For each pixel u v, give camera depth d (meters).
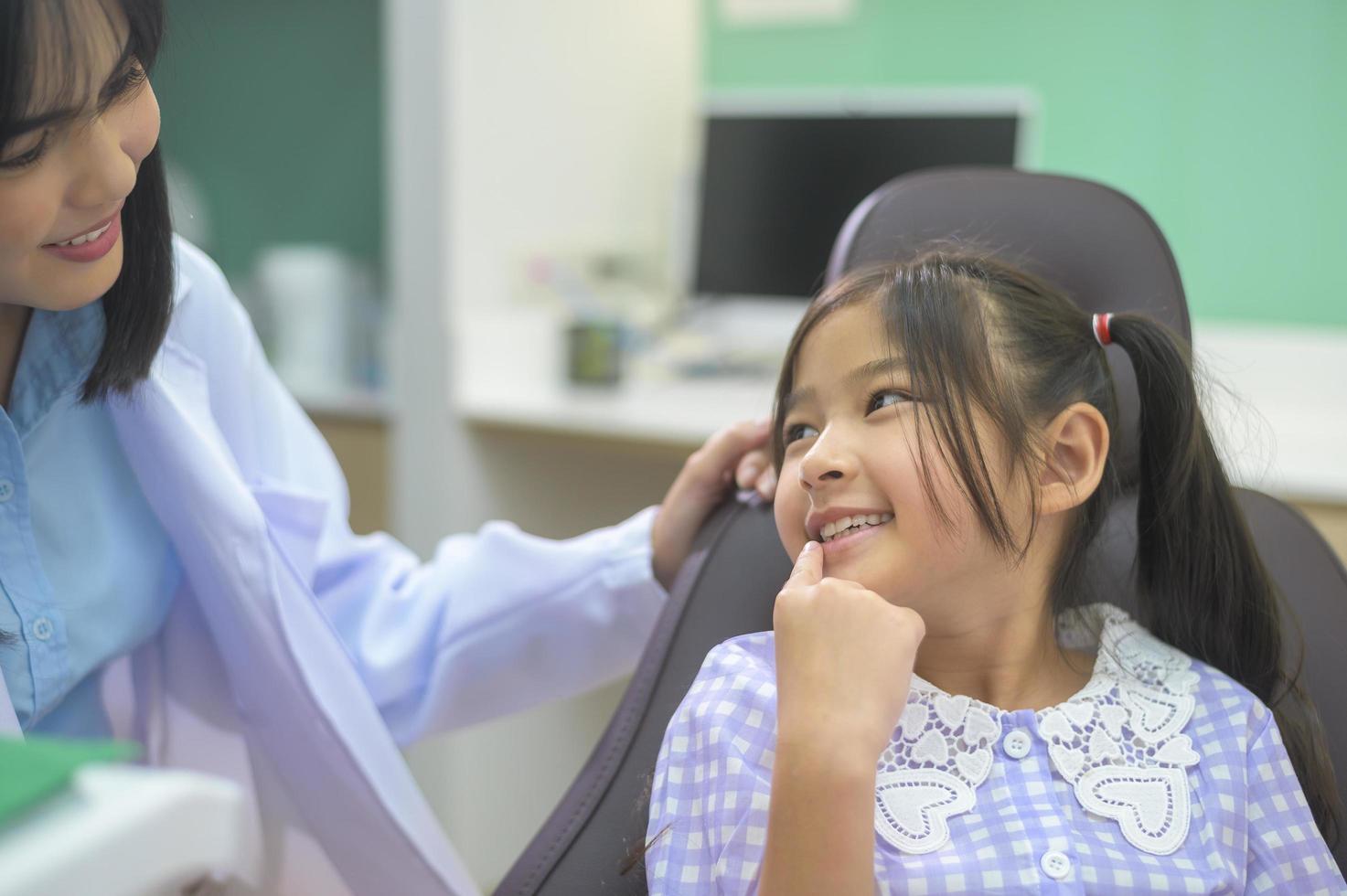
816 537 0.78
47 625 0.80
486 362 2.00
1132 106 2.21
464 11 1.92
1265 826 0.76
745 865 0.70
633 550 0.99
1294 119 2.11
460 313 1.96
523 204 2.13
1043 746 0.77
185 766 0.95
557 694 1.03
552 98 2.19
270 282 2.01
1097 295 0.95
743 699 0.76
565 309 2.16
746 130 2.32
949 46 2.36
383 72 1.93
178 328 0.92
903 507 0.74
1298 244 2.13
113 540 0.86
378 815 0.89
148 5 0.66
